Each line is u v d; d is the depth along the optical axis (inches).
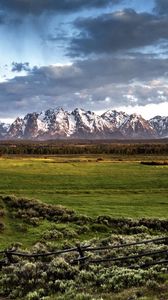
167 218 2014.0
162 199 2746.1
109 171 4758.9
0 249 1477.6
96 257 1181.1
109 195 2950.3
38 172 4537.4
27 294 936.9
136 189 3307.1
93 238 1590.8
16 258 1247.5
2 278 1048.2
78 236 1740.9
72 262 1130.0
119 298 828.6
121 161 6756.9
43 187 3405.5
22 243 1595.7
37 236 1706.4
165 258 1136.8
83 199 2721.5
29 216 2033.7
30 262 1188.5
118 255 1207.6
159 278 940.6
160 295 821.9
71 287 935.0
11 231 1786.4
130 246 1315.2
